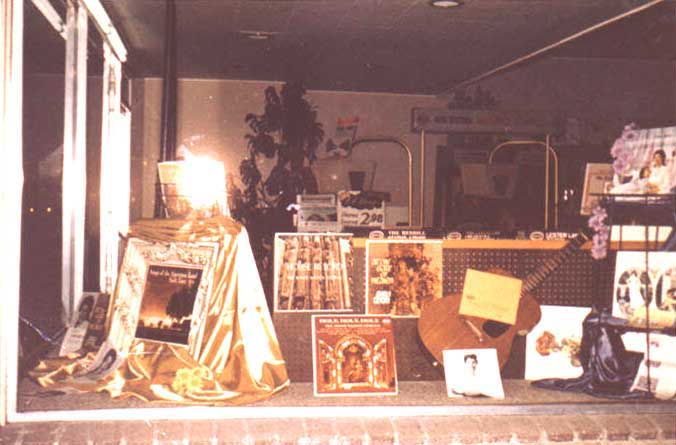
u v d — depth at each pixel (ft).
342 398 13.52
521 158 38.01
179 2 23.99
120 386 13.42
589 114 38.17
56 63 19.84
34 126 17.85
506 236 15.07
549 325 14.79
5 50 12.42
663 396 13.71
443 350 14.16
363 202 29.22
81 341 15.28
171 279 13.92
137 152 37.11
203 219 14.16
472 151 38.75
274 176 35.91
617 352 14.03
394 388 13.78
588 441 12.49
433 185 39.29
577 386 14.16
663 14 25.45
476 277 14.39
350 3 24.21
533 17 25.62
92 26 23.90
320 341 13.84
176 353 13.56
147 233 14.33
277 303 14.48
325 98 39.58
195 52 31.86
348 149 39.34
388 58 32.35
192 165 14.52
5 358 12.23
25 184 17.01
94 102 25.34
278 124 36.17
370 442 12.03
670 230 14.69
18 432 11.81
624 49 34.53
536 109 38.24
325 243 14.62
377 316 14.14
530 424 12.67
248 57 32.71
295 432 12.08
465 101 38.60
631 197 14.46
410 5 24.31
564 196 36.52
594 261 15.01
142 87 36.96
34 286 17.35
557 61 38.04
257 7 24.71
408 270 14.78
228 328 13.58
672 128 14.01
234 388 13.21
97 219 25.62
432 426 12.46
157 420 12.50
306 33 28.27
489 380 13.91
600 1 23.61
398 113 39.75
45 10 18.25
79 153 20.80
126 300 14.17
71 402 13.02
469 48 30.40
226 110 38.42
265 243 34.96
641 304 13.99
